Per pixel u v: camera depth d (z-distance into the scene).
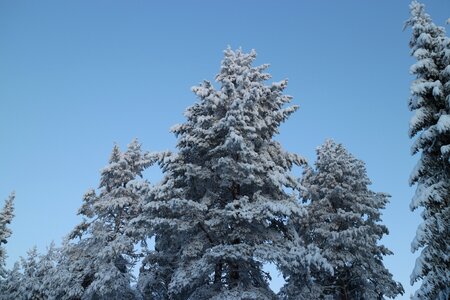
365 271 21.58
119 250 20.20
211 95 16.52
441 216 13.12
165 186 15.42
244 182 15.74
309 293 16.41
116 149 25.97
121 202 22.84
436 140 14.13
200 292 14.95
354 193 24.25
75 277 21.56
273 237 15.77
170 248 17.73
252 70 18.61
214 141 16.97
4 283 30.80
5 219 34.34
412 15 16.20
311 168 26.59
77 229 23.61
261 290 15.13
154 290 18.73
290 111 17.45
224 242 15.66
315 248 14.13
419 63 14.86
